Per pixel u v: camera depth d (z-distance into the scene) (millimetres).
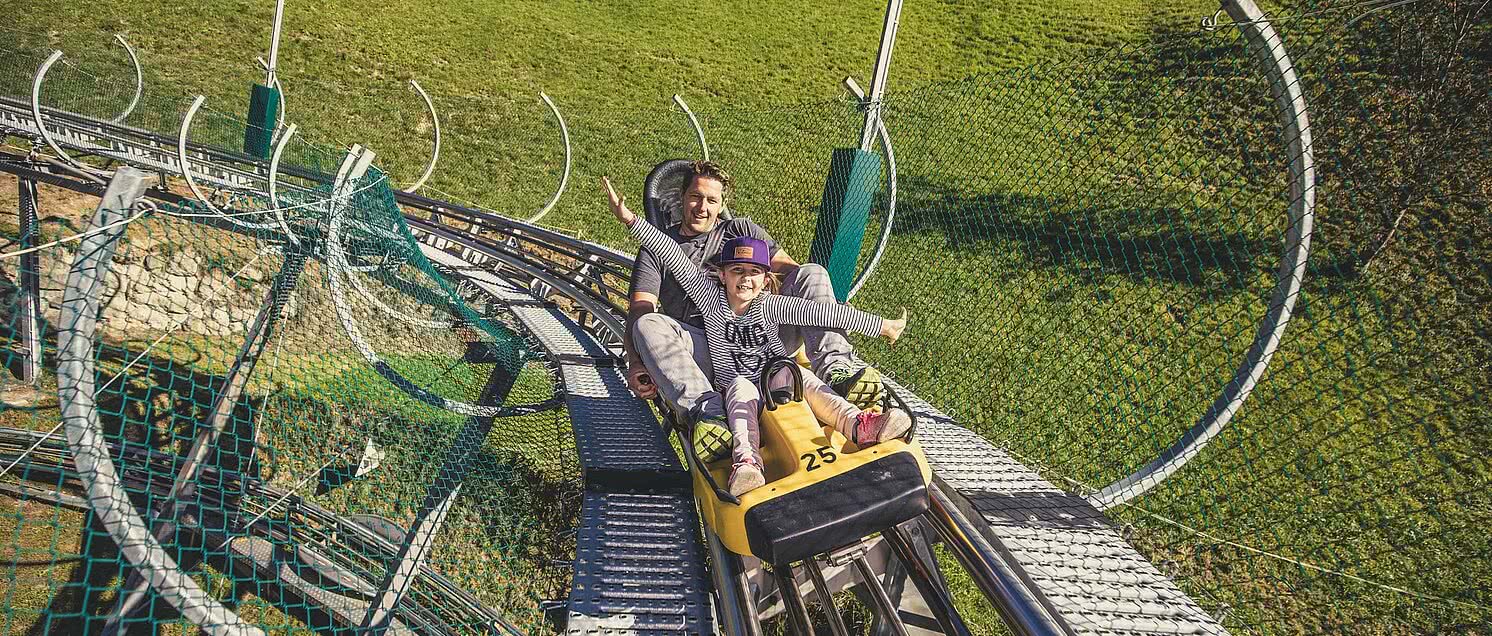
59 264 6605
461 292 7785
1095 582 2764
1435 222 6066
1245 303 6586
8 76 12156
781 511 2680
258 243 5750
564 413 6523
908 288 7680
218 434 4797
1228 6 3049
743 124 14047
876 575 3451
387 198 6309
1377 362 5910
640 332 3455
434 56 19109
